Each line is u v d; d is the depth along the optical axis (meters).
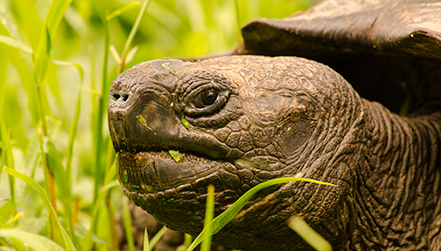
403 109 2.66
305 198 2.50
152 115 2.47
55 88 3.23
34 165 2.61
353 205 2.53
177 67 2.49
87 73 3.67
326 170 2.51
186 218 2.50
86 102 3.45
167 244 2.68
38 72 2.61
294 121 2.50
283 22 2.61
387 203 2.55
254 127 2.49
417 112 2.63
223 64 2.51
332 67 2.65
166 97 2.48
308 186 2.50
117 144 2.48
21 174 2.48
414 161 2.56
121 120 2.47
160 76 2.48
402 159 2.56
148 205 2.49
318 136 2.51
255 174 2.49
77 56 3.77
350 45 2.58
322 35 2.59
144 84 2.47
